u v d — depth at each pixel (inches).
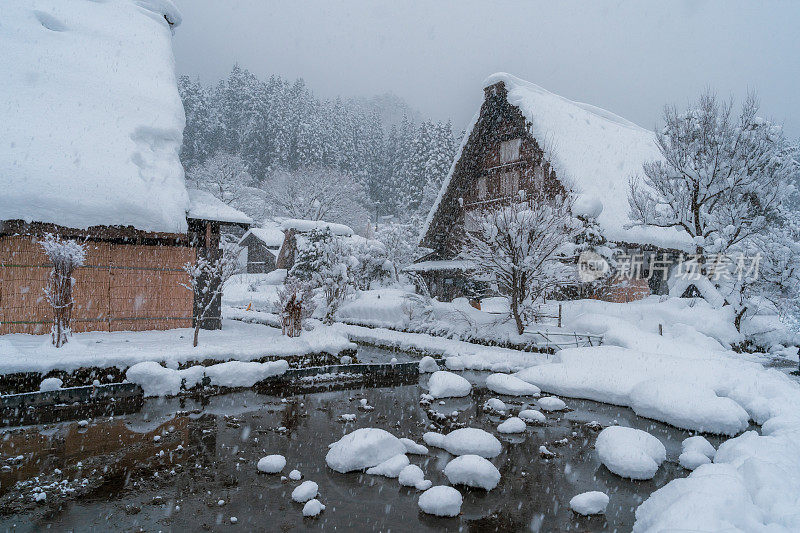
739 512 137.9
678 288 625.6
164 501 170.9
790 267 527.8
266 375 364.8
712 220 580.4
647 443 229.0
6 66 470.3
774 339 535.8
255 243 1919.3
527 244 516.7
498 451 233.3
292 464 209.8
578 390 359.9
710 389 327.6
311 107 3073.3
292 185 2207.2
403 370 423.2
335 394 341.1
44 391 283.4
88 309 447.2
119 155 443.2
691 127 601.3
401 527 158.9
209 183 2070.6
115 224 397.1
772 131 587.2
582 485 199.9
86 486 181.2
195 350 353.4
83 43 557.6
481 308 663.1
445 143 2172.7
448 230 992.9
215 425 259.0
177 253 496.7
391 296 761.0
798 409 293.6
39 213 364.8
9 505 164.4
